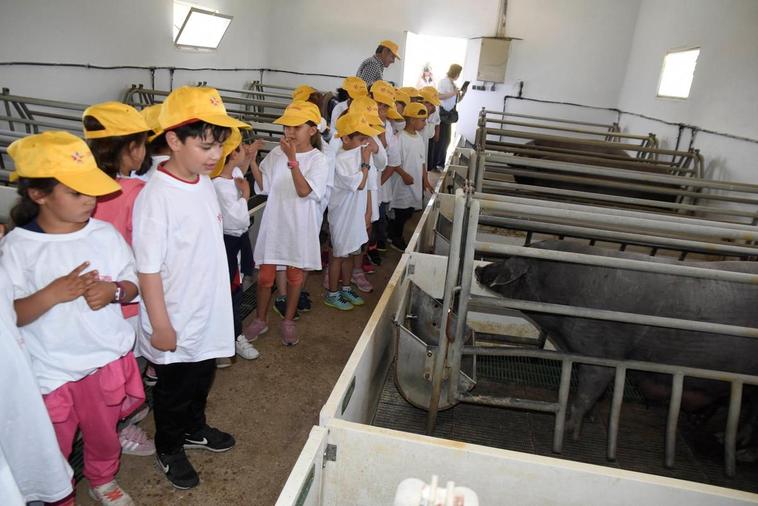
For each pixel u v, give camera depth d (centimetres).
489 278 236
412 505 76
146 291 153
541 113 907
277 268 284
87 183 126
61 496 143
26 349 128
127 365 162
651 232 312
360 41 912
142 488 192
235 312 267
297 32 922
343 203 316
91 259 141
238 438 223
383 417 235
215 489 196
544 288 223
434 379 206
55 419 146
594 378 219
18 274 132
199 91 147
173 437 187
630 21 844
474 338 251
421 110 419
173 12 665
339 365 285
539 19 866
